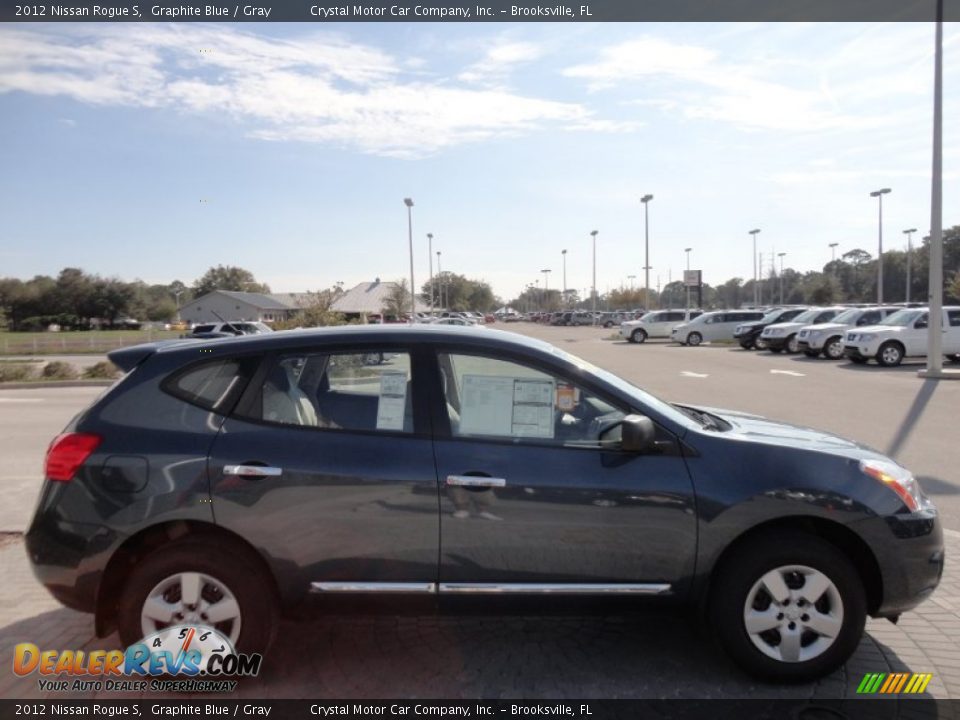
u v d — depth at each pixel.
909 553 3.48
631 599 3.50
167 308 100.19
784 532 3.50
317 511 3.43
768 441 3.68
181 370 3.68
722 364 23.31
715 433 3.69
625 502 3.44
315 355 3.72
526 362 3.71
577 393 3.69
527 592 3.48
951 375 17.73
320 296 32.03
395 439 3.54
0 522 6.19
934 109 17.50
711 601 3.54
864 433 10.37
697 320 36.72
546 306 130.12
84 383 20.06
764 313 37.03
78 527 3.42
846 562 3.45
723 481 3.46
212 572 3.42
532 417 3.63
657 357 26.92
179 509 3.41
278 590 3.49
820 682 3.53
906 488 3.57
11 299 88.94
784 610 3.48
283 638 4.02
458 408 3.67
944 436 10.08
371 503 3.44
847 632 3.46
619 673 3.64
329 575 3.47
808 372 20.08
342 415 3.66
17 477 7.91
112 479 3.44
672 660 3.77
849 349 22.50
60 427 11.78
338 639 4.01
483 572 3.48
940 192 17.64
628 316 69.81
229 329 29.05
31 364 25.00
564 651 3.87
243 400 3.61
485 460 3.49
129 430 3.53
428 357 3.70
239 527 3.42
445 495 3.44
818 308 30.72
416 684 3.54
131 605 3.43
